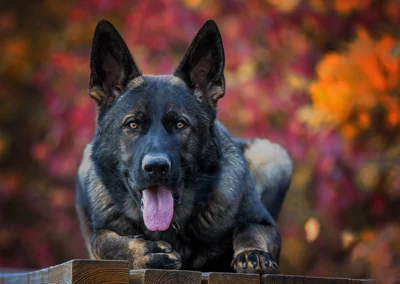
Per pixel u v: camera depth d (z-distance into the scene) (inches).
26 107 596.4
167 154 231.0
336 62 371.9
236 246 238.2
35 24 603.5
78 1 550.6
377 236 374.0
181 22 482.9
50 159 521.0
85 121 502.3
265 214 266.5
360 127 384.8
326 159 418.9
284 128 457.4
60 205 553.3
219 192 251.1
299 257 462.0
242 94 456.8
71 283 193.6
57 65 540.4
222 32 474.0
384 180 419.8
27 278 240.8
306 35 474.0
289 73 463.5
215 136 253.0
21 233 554.9
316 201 441.1
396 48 363.9
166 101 243.4
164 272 202.7
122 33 518.9
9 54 581.6
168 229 250.7
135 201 243.9
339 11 444.1
